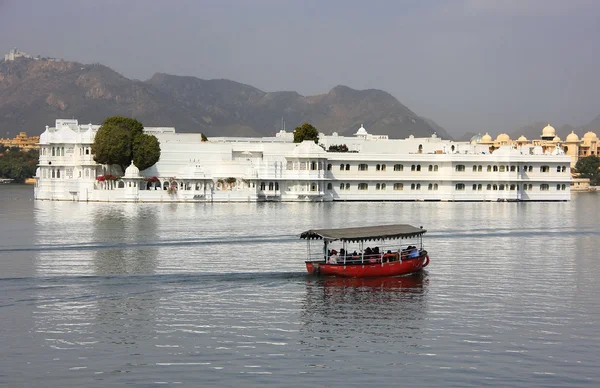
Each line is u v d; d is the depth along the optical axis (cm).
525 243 9306
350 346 4553
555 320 5138
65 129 18738
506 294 5941
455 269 7125
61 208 14962
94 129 19750
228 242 8994
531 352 4447
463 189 19388
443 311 5362
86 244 8762
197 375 4075
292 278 6512
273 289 6059
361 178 18988
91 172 18238
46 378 4031
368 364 4250
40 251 8181
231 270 6931
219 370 4150
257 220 12100
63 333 4788
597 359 4334
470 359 4334
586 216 13938
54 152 18775
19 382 3978
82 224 11212
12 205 16000
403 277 6644
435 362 4278
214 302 5606
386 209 15462
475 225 11625
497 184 19438
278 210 14738
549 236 10138
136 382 3978
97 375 4072
